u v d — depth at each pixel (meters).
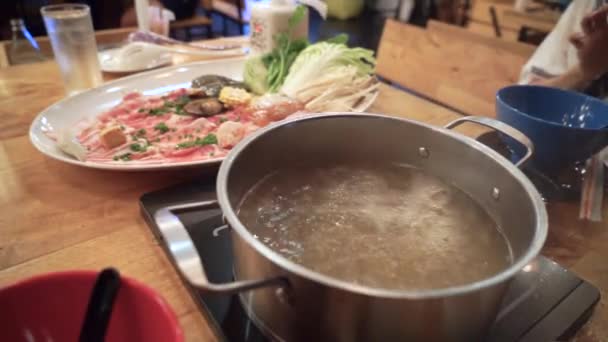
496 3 2.25
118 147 0.81
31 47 1.43
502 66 1.26
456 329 0.39
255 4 1.23
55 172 0.77
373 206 0.59
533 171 0.78
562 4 1.92
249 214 0.56
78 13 1.04
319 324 0.40
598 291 0.54
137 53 1.24
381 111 1.07
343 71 1.10
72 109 0.94
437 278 0.48
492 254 0.52
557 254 0.62
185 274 0.38
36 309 0.38
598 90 1.12
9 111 0.98
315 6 1.26
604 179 0.77
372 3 2.89
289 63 1.17
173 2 2.57
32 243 0.60
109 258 0.58
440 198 0.61
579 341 0.50
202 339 0.48
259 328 0.47
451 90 1.36
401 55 1.51
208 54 1.38
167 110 0.99
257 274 0.41
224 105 1.02
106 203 0.70
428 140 0.63
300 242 0.52
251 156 0.58
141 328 0.38
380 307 0.36
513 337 0.48
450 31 1.38
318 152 0.67
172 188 0.71
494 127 0.63
